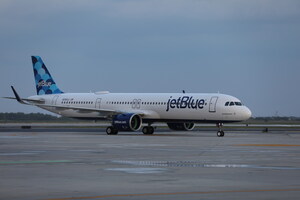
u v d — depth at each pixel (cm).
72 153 10481
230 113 19262
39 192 5475
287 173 7138
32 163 8412
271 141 15175
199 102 19862
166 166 8025
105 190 5609
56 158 9350
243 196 5222
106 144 13512
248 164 8375
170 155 10094
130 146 12750
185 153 10594
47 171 7312
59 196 5231
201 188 5750
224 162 8706
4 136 17725
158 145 13175
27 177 6656
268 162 8712
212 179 6488
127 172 7219
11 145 12862
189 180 6394
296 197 5162
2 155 9950
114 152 10794
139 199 5066
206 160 9056
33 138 16388
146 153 10562
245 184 6053
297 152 10925
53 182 6212
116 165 8150
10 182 6209
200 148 12094
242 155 10131
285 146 12862
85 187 5822
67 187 5822
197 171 7350
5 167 7806
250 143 14138
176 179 6481
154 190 5612
